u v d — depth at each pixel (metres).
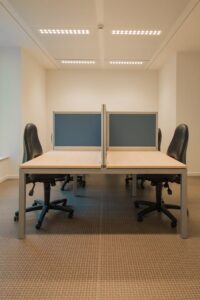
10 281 1.72
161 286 1.67
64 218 2.93
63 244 2.27
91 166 2.31
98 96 6.54
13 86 4.84
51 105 6.53
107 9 3.27
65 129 3.12
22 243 2.28
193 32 4.07
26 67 5.08
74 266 1.91
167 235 2.46
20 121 4.88
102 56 5.38
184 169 2.32
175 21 3.64
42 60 5.69
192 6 3.18
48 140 6.57
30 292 1.61
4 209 3.21
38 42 4.54
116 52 5.11
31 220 2.86
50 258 2.02
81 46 4.75
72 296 1.57
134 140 3.22
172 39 4.41
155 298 1.56
